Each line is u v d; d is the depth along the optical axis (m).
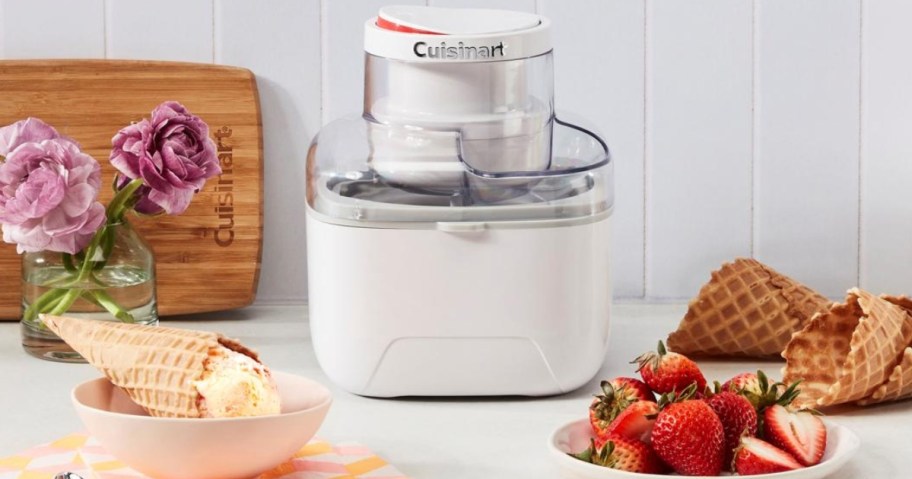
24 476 1.08
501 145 1.32
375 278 1.29
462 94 1.31
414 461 1.15
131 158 1.40
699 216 1.71
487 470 1.12
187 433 0.98
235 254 1.66
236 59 1.67
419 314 1.29
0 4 1.64
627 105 1.68
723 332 1.44
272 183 1.70
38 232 1.36
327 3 1.66
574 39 1.67
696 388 1.13
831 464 1.05
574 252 1.30
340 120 1.41
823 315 1.30
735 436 1.10
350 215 1.28
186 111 1.43
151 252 1.49
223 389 1.04
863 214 1.70
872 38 1.67
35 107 1.63
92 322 1.13
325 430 1.23
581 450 1.14
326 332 1.33
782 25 1.66
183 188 1.40
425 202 1.29
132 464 1.02
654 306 1.71
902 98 1.68
